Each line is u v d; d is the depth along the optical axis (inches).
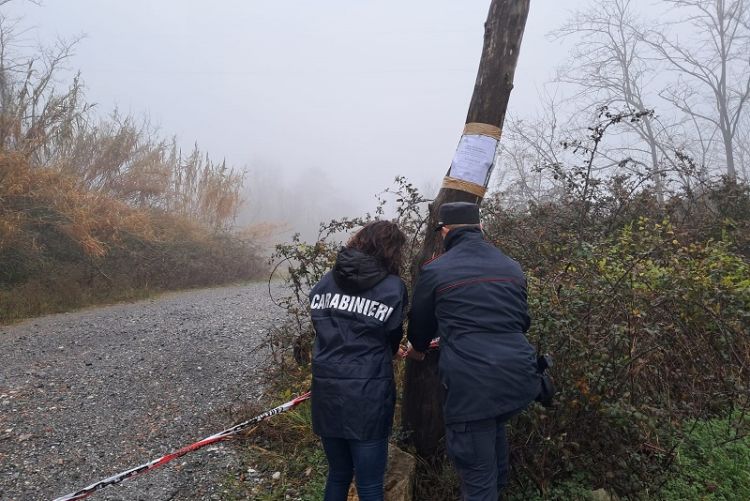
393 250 110.7
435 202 131.1
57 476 139.8
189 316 342.3
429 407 129.6
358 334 103.5
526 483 124.3
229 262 608.4
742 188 271.3
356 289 105.9
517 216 224.5
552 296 130.1
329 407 101.2
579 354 117.1
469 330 98.7
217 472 140.9
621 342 119.3
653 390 132.3
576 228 229.6
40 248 412.2
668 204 260.1
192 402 188.7
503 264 105.0
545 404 105.6
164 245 545.3
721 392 145.4
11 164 406.6
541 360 103.9
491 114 125.6
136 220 508.7
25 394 193.8
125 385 205.8
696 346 140.9
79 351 252.5
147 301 427.8
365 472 100.3
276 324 308.0
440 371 101.0
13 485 134.6
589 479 124.0
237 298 447.2
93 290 424.2
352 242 113.7
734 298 147.7
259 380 206.5
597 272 145.2
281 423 158.9
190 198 655.1
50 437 160.7
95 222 456.1
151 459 149.1
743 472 129.6
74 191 452.1
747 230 252.5
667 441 130.6
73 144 527.8
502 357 96.2
